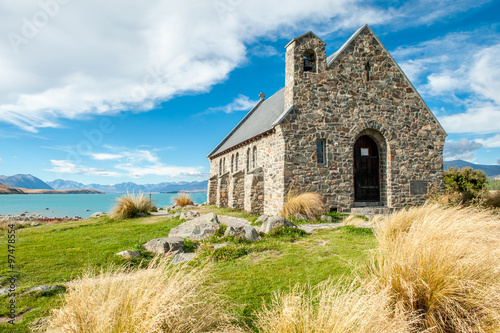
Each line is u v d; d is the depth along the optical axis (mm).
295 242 7980
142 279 3523
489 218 5441
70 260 7086
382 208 15180
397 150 16297
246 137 21094
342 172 15352
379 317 3072
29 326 3875
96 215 19062
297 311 3344
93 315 2959
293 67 15125
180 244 7785
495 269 3490
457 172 22344
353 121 15727
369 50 16328
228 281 5324
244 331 3547
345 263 5887
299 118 14945
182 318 3166
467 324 3191
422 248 3996
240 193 19359
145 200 17156
